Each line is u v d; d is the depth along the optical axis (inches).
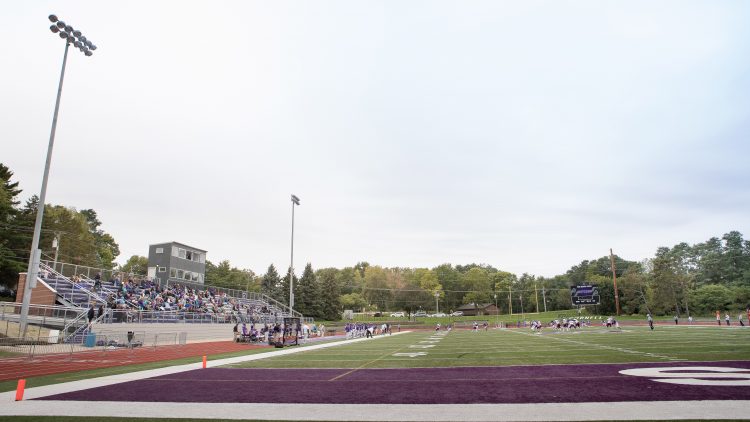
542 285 5565.9
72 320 1151.0
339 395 443.2
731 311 3587.6
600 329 2057.1
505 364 682.8
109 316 1268.5
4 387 510.0
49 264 1528.1
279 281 4052.7
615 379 494.9
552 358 750.5
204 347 1221.1
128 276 1812.3
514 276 6397.6
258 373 634.8
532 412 347.3
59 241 2812.5
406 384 506.3
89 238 3179.1
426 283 5310.0
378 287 4940.9
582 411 343.9
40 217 1048.8
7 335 1058.1
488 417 335.3
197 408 387.2
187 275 2336.4
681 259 5831.7
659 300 3725.4
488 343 1233.4
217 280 4552.2
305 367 706.2
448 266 6540.4
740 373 511.8
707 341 1042.1
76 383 541.0
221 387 504.1
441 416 343.0
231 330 1742.1
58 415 362.0
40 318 1178.6
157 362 807.7
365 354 944.3
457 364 702.5
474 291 5423.2
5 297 2065.7
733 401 358.6
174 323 1487.5
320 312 3818.9
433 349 1050.7
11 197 2273.6
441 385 493.7
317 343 1456.7
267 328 1485.0
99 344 1122.0
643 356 732.7
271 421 336.8
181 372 653.3
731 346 877.8
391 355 902.4
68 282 1438.2
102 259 3629.4
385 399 417.4
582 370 581.9
